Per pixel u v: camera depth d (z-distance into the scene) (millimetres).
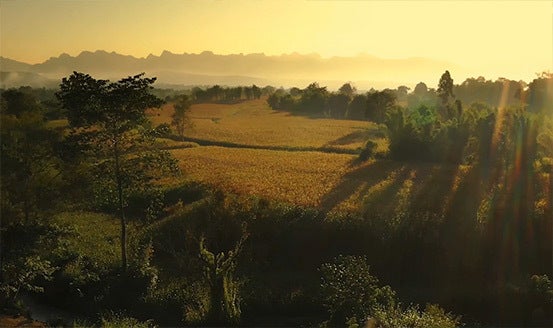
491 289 29188
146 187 34344
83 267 30906
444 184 51219
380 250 33562
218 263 26922
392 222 35094
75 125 31281
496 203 38250
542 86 107938
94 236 37781
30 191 31188
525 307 27672
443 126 70000
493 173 52719
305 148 82375
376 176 56656
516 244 33344
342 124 122312
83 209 45031
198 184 49906
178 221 39156
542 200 38812
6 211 28500
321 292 27844
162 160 33656
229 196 40219
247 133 101125
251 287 29953
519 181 46688
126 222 42000
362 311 24453
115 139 31734
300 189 48688
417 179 54469
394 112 72250
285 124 121312
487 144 61688
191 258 32812
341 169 61219
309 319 26656
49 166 32094
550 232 33781
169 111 123000
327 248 34750
